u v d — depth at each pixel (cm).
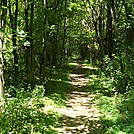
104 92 1468
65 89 1689
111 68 1281
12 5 1445
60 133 761
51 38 2122
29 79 1312
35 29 1315
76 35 3034
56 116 959
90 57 4169
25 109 840
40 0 1365
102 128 812
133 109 889
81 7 2161
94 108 1123
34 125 789
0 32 827
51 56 2400
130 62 1130
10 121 707
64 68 3098
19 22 1527
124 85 1203
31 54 1373
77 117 973
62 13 2247
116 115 872
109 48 1742
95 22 2211
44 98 1197
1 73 817
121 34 1537
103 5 2045
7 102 782
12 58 1390
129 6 1412
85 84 2000
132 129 718
